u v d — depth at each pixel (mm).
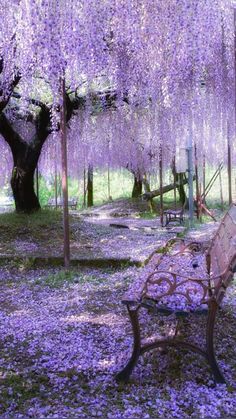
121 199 13961
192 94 4516
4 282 4734
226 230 2852
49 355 2619
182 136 7375
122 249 6090
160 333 2848
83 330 3037
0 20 3527
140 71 4480
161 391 2168
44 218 7773
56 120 4633
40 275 5035
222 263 2531
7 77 4254
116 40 4004
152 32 3812
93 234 7191
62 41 3441
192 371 2359
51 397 2129
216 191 14094
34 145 8078
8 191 16609
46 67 3561
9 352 2691
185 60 3996
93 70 3824
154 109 6496
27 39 3418
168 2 3715
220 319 3098
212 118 6203
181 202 11867
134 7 3715
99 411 1977
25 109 7070
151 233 7594
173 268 2961
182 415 1938
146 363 2469
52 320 3291
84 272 5047
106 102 7262
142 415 1936
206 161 10727
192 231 7809
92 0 3514
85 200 14516
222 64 4840
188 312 2182
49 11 3344
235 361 2473
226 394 2115
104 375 2338
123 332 2939
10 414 1971
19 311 3611
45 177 13906
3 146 9719
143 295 2287
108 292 4023
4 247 6082
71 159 11070
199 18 3811
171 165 10703
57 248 6117
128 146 10102
